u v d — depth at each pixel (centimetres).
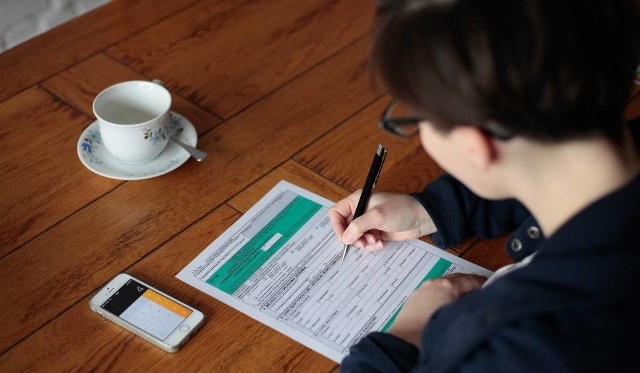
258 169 111
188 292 94
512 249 92
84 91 124
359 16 141
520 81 59
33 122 118
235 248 100
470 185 73
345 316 91
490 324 63
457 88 60
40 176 109
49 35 135
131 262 97
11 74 126
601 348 61
